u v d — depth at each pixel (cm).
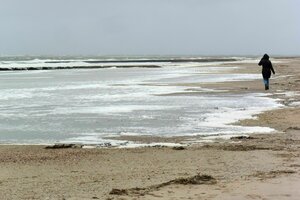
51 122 2016
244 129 1739
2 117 2186
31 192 894
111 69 8769
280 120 1911
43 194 875
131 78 5503
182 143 1491
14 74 7000
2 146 1467
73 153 1330
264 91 3319
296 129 1692
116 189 875
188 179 938
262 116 2045
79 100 2975
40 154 1323
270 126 1783
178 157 1239
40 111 2414
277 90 3372
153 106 2562
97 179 1001
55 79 5538
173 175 1021
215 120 1988
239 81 4434
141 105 2625
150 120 2031
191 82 4472
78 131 1775
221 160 1183
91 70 8381
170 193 836
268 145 1395
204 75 5819
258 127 1772
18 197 856
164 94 3294
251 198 788
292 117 1978
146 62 14038
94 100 2958
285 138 1515
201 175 974
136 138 1611
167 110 2367
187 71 7194
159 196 817
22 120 2088
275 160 1161
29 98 3144
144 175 1031
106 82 4828
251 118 2008
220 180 941
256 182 907
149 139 1585
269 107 2392
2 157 1283
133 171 1079
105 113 2294
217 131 1712
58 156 1288
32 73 7319
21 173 1080
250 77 5156
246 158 1196
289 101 2647
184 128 1800
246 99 2822
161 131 1741
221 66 9106
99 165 1160
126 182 962
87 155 1297
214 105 2547
